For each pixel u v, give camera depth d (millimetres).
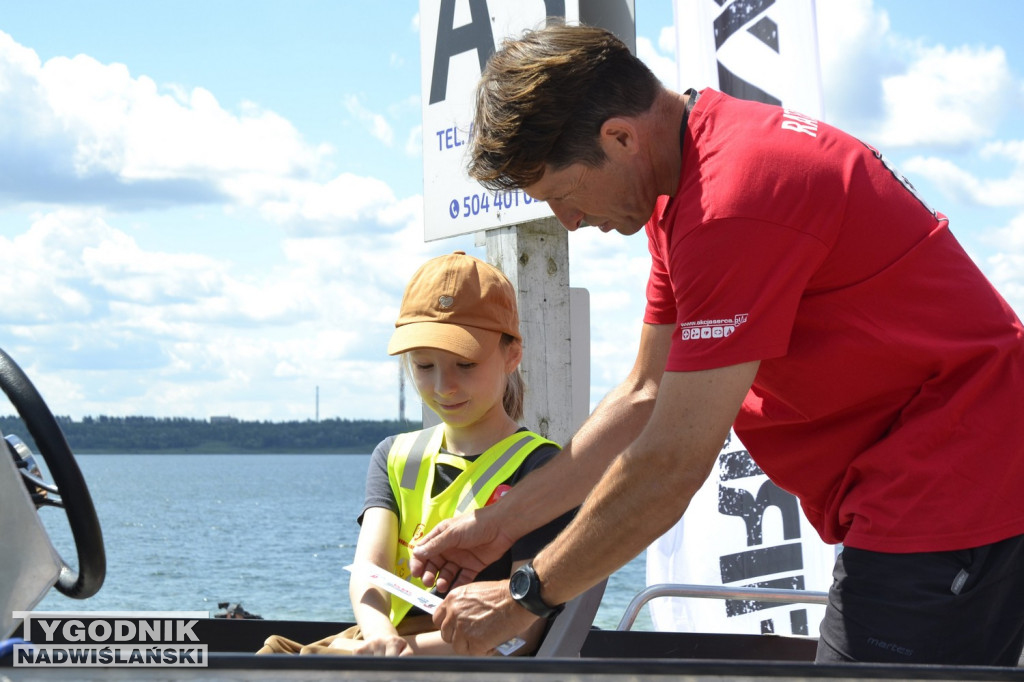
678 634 2074
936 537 1522
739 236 1463
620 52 1616
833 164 1527
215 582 30547
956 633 1518
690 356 1479
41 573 1252
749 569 3967
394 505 2076
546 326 3553
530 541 1902
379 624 1850
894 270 1538
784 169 1493
